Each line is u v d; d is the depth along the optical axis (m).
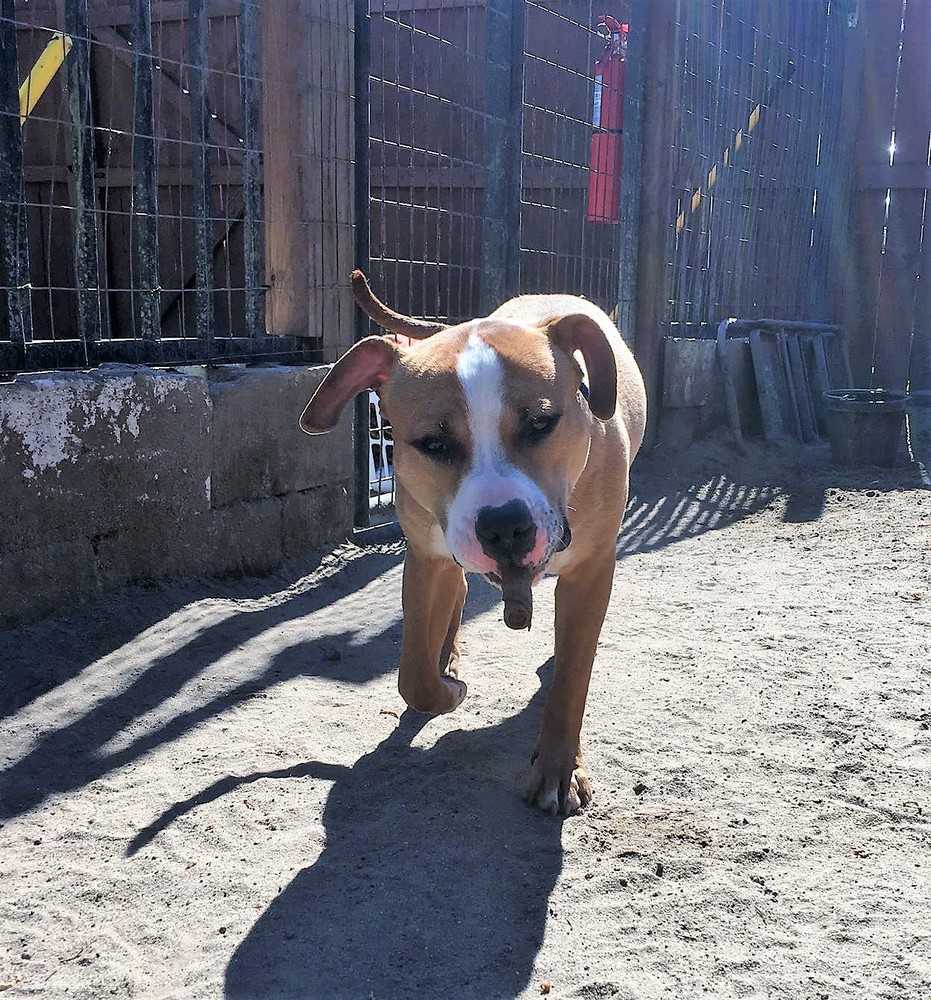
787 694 1.32
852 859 0.96
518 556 0.88
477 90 2.73
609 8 2.74
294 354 1.92
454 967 0.82
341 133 1.93
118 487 1.55
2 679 1.33
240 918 0.89
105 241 2.87
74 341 1.54
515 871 0.95
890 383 3.44
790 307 3.48
